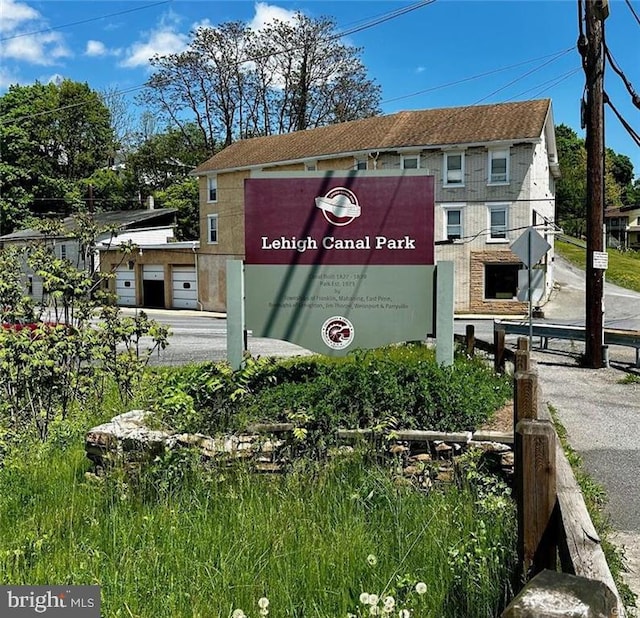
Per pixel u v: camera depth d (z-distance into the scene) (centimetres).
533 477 279
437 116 3562
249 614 322
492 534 389
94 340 721
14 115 5703
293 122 5366
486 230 3262
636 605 365
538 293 3203
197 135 5762
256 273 752
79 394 734
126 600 334
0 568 371
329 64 5272
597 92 1426
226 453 501
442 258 3344
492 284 3297
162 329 781
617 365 1472
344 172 742
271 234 750
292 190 747
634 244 7356
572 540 246
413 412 550
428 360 845
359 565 361
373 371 623
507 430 509
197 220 4547
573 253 4656
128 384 752
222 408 566
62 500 478
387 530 407
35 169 5659
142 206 5834
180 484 477
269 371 666
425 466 495
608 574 230
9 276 834
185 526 417
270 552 376
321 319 748
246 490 468
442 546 379
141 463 508
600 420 906
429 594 331
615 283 3966
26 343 656
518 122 3275
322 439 509
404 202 737
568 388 1173
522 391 401
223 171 3881
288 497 452
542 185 3525
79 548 396
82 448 587
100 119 6016
